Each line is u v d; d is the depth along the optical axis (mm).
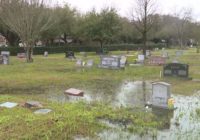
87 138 9734
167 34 82188
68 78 24312
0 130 9969
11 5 38438
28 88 19688
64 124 10625
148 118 12094
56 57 49500
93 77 25234
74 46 66188
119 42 77250
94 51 68062
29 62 38094
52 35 62812
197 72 29078
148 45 78125
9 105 13188
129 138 9883
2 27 56250
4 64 35062
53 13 46781
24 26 37250
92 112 12453
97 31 56938
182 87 20312
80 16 68312
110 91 18797
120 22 59969
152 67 32219
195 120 12172
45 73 27312
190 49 81188
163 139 9875
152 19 47844
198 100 16141
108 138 9820
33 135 9609
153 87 14305
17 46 58094
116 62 30344
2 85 20688
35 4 37438
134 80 23828
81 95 17234
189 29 78000
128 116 12250
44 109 12625
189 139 9914
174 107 14234
